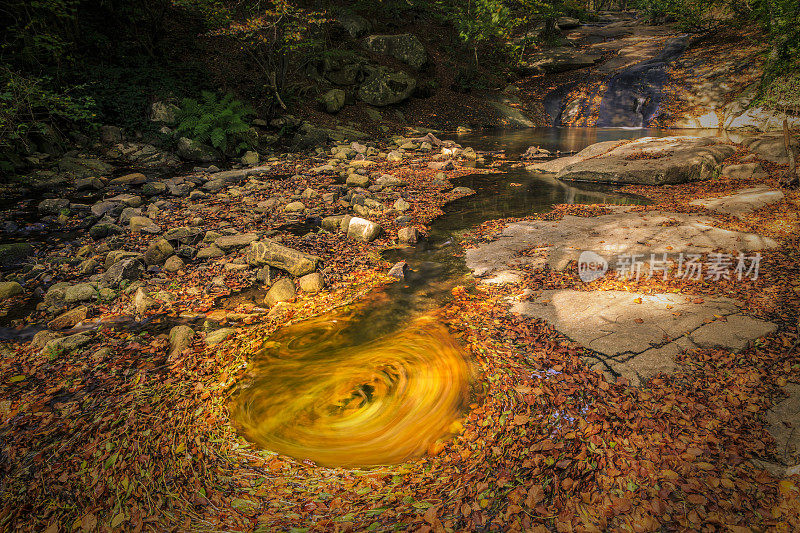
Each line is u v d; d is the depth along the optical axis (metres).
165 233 7.32
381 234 7.68
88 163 10.75
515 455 3.06
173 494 2.86
